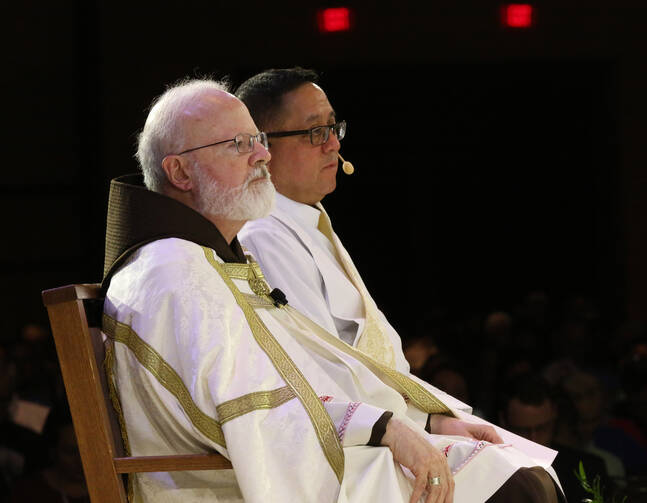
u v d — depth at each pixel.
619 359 16.14
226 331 5.53
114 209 6.10
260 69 20.03
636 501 9.59
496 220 23.75
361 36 20.44
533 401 9.98
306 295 6.87
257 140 6.14
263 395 5.42
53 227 19.89
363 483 5.46
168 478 5.68
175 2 19.78
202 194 6.07
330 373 6.29
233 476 5.63
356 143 22.86
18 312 19.67
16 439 11.63
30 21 19.67
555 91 22.47
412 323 23.81
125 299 5.72
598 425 11.94
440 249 23.81
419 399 6.57
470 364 16.67
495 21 20.70
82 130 19.77
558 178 23.30
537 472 6.00
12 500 10.18
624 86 21.09
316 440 5.36
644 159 21.36
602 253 22.41
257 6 20.00
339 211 23.56
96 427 5.52
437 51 20.66
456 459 5.96
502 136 23.11
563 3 20.84
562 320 19.03
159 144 6.13
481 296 23.92
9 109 19.62
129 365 5.66
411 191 23.39
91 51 19.67
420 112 22.53
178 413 5.50
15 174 19.67
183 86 6.34
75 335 5.57
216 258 6.04
